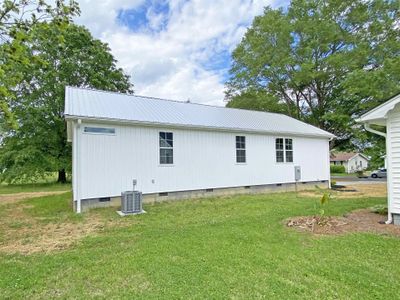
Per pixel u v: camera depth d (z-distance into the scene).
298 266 3.80
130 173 9.27
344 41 21.83
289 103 26.53
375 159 15.33
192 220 6.92
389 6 20.12
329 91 23.16
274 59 24.08
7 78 4.09
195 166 10.84
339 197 10.94
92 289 3.21
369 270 3.67
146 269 3.72
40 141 19.86
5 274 3.66
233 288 3.19
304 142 14.58
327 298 2.97
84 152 8.43
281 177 13.48
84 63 20.75
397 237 5.10
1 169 19.50
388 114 6.33
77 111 8.50
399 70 15.36
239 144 12.20
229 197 10.97
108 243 5.04
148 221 6.89
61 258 4.24
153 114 10.33
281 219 6.71
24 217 7.71
